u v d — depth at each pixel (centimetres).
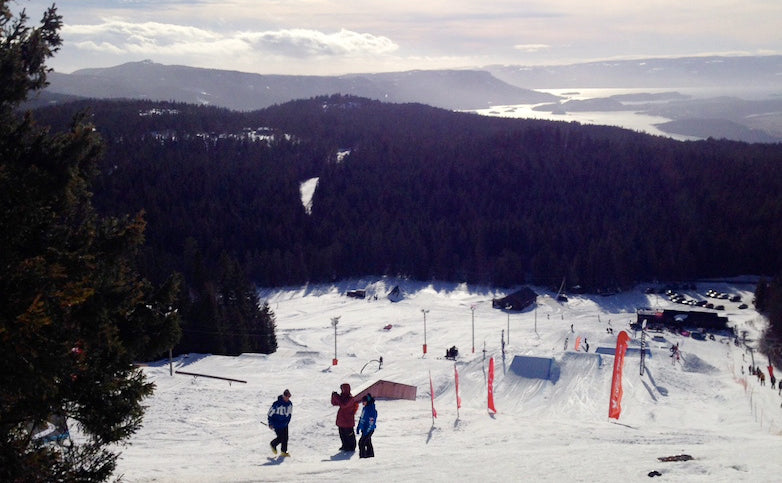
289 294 11019
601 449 1572
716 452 1451
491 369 3412
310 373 4519
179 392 2842
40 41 1154
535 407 4259
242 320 5988
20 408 1019
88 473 1084
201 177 15325
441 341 6894
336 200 15075
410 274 12106
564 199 15100
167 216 12675
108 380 1141
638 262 11794
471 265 12200
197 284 7200
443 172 16750
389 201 15362
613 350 5731
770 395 4406
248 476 1195
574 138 19750
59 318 1014
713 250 12131
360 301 10294
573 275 11156
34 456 998
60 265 971
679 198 14338
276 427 1589
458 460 1368
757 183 14662
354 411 1658
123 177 14038
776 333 7650
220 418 2325
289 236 13138
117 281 1195
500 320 8362
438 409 3047
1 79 1090
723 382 4831
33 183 1027
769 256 11988
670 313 8106
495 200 15512
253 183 15625
